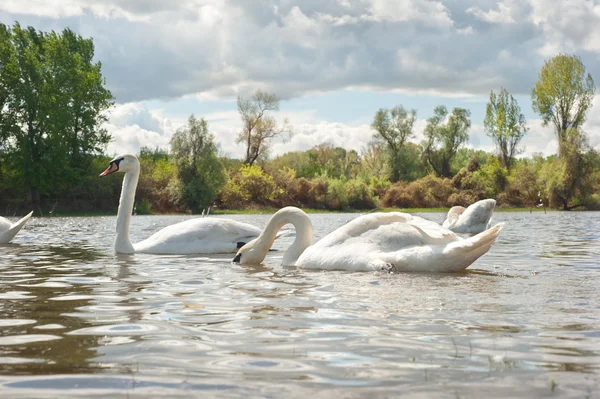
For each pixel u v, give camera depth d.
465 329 4.21
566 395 2.81
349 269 7.65
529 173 65.00
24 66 51.38
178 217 40.81
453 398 2.78
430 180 71.19
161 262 9.04
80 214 49.09
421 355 3.53
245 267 8.28
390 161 85.31
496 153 73.62
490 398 2.78
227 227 10.95
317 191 68.19
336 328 4.26
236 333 4.13
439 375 3.13
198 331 4.20
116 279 7.08
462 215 19.78
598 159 55.50
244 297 5.67
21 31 53.50
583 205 55.97
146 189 58.03
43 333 4.16
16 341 3.92
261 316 4.73
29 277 7.30
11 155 51.22
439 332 4.12
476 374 3.15
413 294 5.79
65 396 2.83
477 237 7.22
